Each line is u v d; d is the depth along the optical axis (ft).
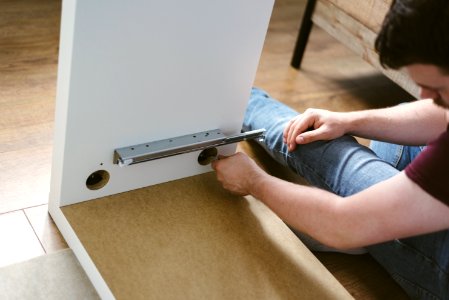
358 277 3.84
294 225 3.12
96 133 3.13
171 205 3.59
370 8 5.08
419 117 3.64
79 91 2.88
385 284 3.84
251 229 3.59
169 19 2.90
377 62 5.19
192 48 3.12
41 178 3.94
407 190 2.61
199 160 3.88
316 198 3.03
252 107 4.42
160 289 3.08
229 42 3.23
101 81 2.92
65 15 2.70
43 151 4.15
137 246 3.27
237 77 3.46
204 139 3.57
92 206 3.43
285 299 3.22
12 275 3.23
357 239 2.83
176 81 3.21
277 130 4.10
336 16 5.49
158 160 3.54
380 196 2.73
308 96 5.57
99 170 3.34
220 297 3.14
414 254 3.24
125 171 3.45
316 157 3.69
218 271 3.27
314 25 6.88
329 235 2.92
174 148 3.41
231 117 3.70
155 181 3.68
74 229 3.27
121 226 3.36
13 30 5.37
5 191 3.78
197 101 3.42
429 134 3.65
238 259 3.37
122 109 3.12
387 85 6.07
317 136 3.63
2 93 4.58
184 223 3.50
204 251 3.36
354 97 5.74
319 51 6.43
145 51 2.95
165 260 3.24
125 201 3.53
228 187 3.62
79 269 3.36
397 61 2.34
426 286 3.31
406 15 2.19
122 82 2.99
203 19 3.02
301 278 3.36
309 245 3.89
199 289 3.14
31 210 3.70
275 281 3.31
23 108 4.48
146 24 2.84
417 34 2.18
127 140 3.29
